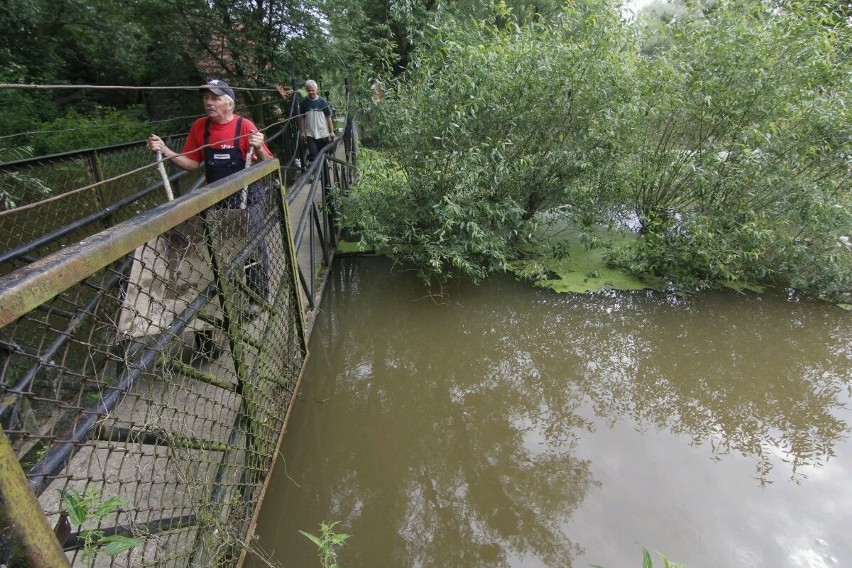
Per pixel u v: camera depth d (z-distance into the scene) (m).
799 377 3.85
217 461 1.86
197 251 1.50
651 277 5.20
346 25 7.77
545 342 4.39
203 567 1.46
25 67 6.45
